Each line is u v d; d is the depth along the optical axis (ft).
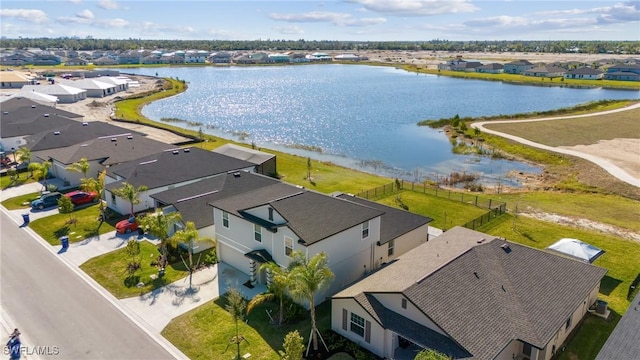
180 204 122.72
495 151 240.73
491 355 65.62
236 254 107.55
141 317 87.76
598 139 252.21
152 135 263.08
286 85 577.84
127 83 507.30
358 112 374.84
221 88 550.77
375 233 103.19
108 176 158.61
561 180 188.14
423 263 87.56
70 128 205.57
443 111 371.15
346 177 189.88
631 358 76.59
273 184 124.88
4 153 204.03
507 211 148.77
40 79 545.03
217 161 167.53
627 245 120.98
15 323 85.15
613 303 92.89
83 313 88.69
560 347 78.95
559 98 438.40
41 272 104.58
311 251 88.79
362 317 78.79
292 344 70.64
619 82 547.08
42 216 139.95
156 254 114.52
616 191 169.89
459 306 74.23
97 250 116.57
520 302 77.51
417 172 209.77
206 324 85.76
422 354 61.98
